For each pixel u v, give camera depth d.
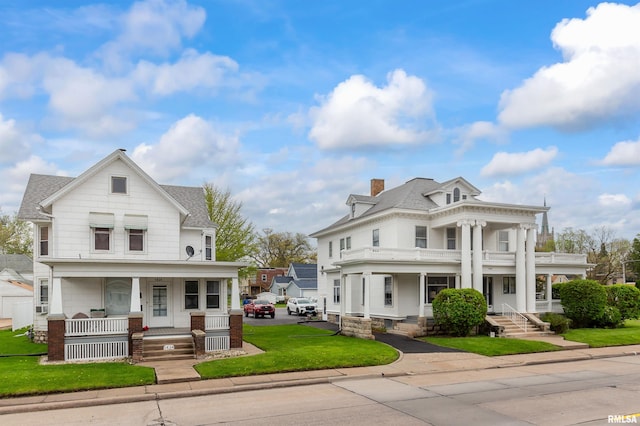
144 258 26.08
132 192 26.16
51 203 24.48
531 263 32.94
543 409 12.70
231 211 51.38
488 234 35.97
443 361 20.77
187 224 30.20
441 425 11.27
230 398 14.40
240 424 11.50
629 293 34.34
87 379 15.98
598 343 26.11
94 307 24.55
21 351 22.28
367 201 40.25
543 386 15.87
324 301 44.25
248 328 34.16
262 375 17.34
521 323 30.30
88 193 25.28
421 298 30.16
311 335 28.64
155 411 12.95
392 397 14.27
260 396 14.62
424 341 26.44
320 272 45.91
